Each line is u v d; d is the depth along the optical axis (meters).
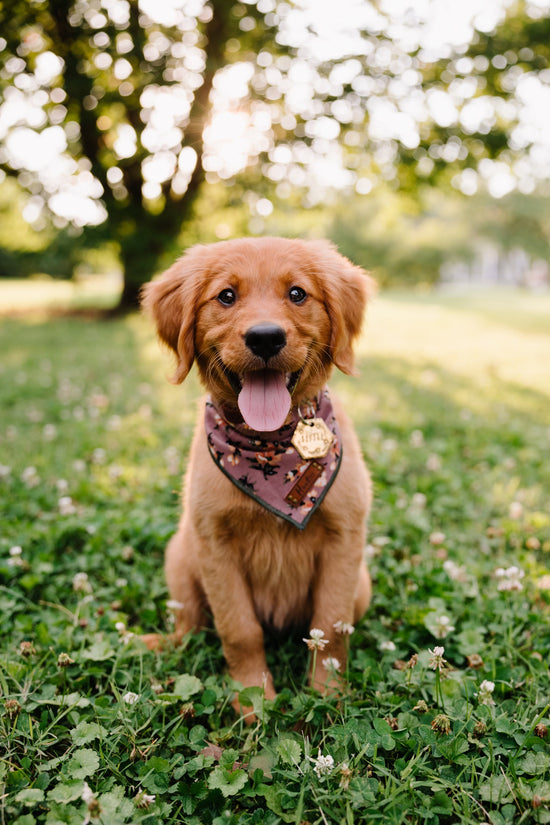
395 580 0.78
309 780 0.50
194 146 3.41
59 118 3.63
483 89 3.46
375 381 2.07
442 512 0.95
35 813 0.49
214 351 0.64
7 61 3.39
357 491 0.62
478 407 1.64
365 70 3.34
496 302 7.14
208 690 0.58
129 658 0.64
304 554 0.64
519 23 3.42
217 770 0.50
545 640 0.66
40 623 0.69
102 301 5.73
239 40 3.49
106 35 3.22
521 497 1.00
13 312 4.53
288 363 0.60
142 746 0.53
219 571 0.62
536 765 0.50
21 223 5.25
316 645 0.58
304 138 3.57
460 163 3.66
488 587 0.75
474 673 0.61
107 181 3.74
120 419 1.48
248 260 0.63
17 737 0.54
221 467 0.62
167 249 3.84
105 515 0.93
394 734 0.53
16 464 1.14
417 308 6.02
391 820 0.47
